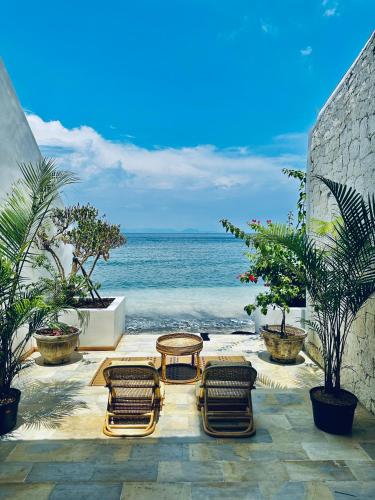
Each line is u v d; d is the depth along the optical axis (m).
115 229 7.17
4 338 3.72
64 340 5.67
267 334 5.98
